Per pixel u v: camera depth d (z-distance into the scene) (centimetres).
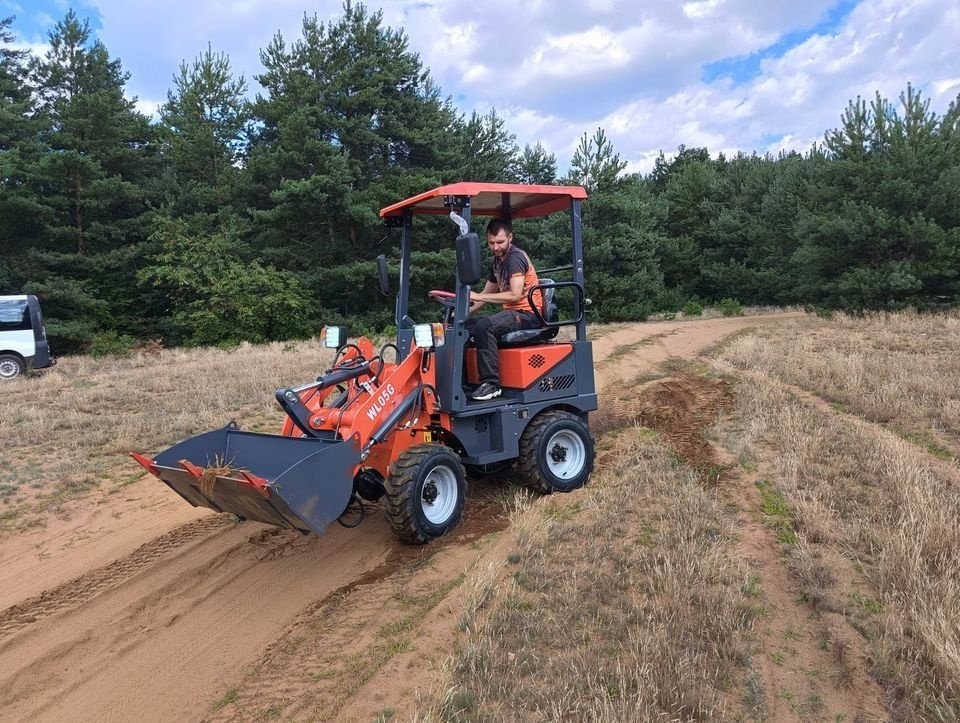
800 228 1912
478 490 646
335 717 347
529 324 636
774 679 364
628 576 454
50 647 427
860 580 441
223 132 2808
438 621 421
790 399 873
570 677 355
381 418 511
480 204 652
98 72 2714
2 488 675
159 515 624
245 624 443
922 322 1523
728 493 591
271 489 424
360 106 2478
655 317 2708
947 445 662
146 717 361
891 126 1761
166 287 2566
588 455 646
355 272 2425
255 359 1533
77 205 2442
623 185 2812
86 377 1405
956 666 341
